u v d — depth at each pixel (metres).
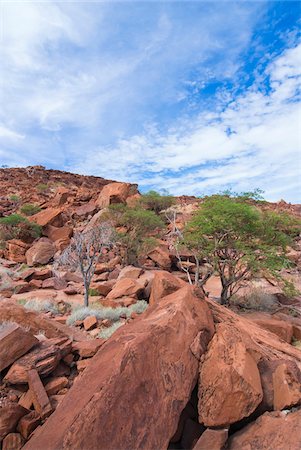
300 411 3.19
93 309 10.52
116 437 2.71
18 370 4.91
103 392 2.98
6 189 45.25
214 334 4.82
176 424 3.13
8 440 3.76
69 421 2.82
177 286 7.74
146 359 3.46
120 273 16.97
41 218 28.08
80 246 13.53
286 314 11.20
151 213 23.72
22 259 22.05
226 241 12.24
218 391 3.43
